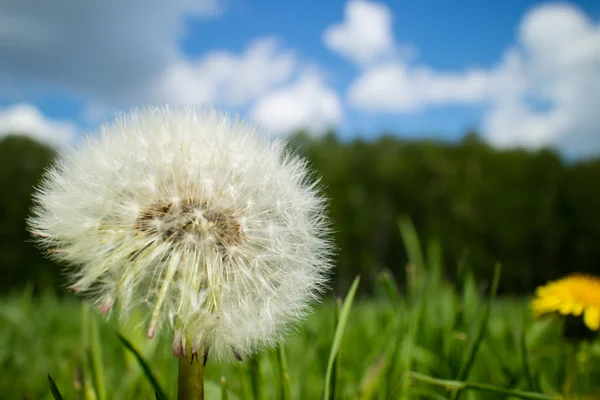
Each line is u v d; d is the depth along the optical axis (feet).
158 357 0.37
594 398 0.37
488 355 0.38
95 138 0.24
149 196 0.23
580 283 0.43
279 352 0.27
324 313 0.58
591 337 0.40
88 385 0.28
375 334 0.48
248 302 0.22
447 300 0.46
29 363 0.51
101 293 0.21
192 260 0.22
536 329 0.43
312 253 0.24
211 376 0.40
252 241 0.24
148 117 0.25
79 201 0.22
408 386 0.29
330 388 0.26
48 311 0.75
